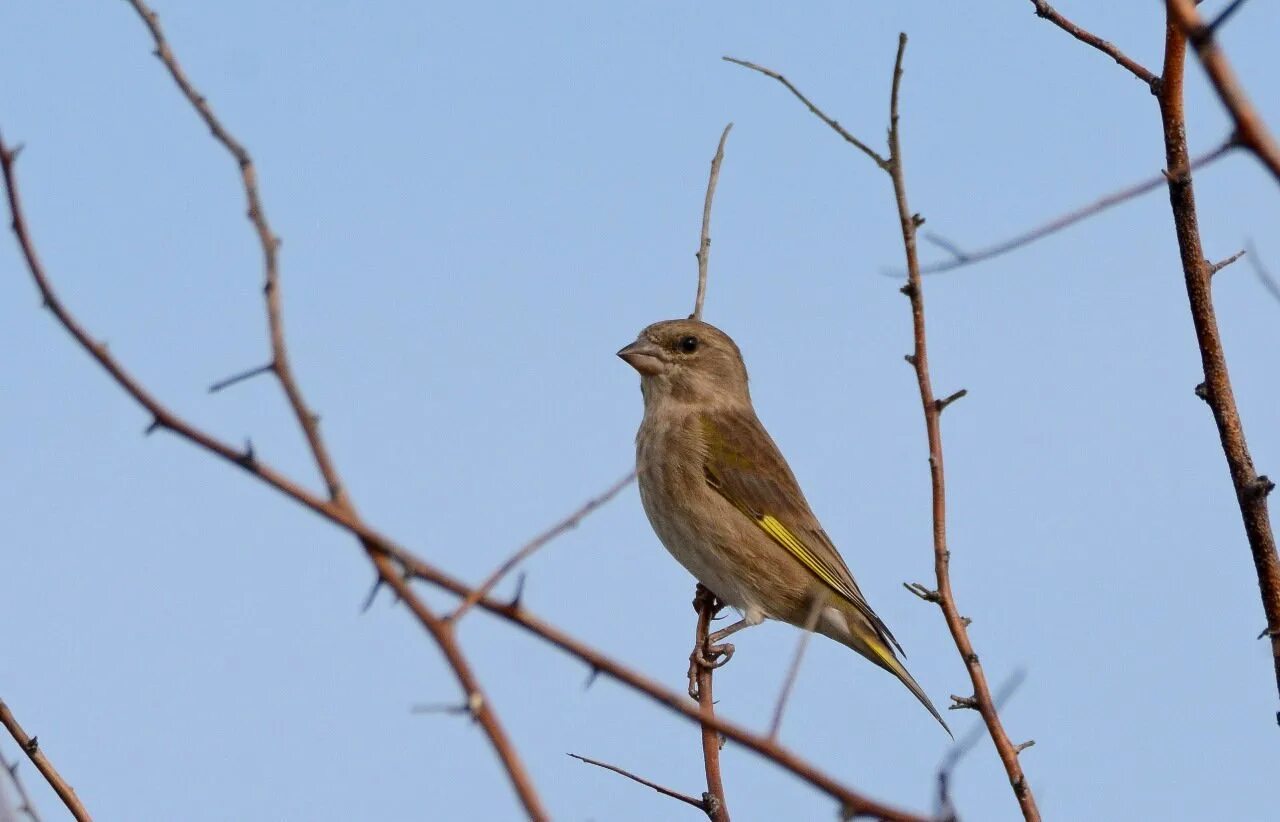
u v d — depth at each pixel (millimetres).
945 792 5457
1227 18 4574
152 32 6098
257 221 5766
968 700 9023
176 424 5277
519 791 5086
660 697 5332
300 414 5477
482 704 5156
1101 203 6230
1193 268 8961
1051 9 9047
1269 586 8812
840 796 5352
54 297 5359
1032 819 8734
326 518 5277
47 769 8953
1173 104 8867
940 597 9188
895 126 8688
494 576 5316
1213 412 9016
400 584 5258
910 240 8961
